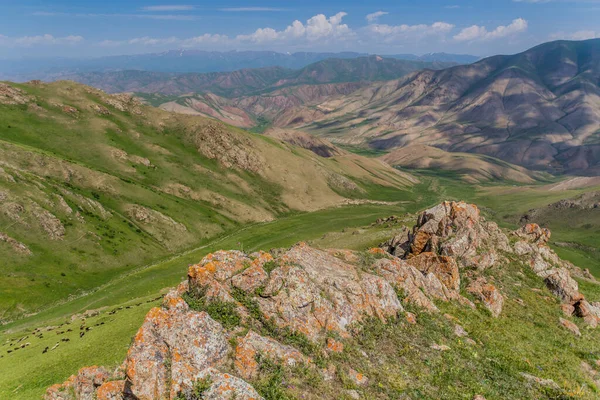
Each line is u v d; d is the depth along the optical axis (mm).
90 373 28062
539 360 33500
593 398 28547
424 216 60250
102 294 86562
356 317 29109
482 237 58969
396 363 25953
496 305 42469
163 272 103125
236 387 18328
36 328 67812
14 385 38406
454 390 24656
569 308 48688
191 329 21516
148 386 19391
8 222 100625
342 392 21344
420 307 35812
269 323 25281
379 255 43312
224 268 29250
